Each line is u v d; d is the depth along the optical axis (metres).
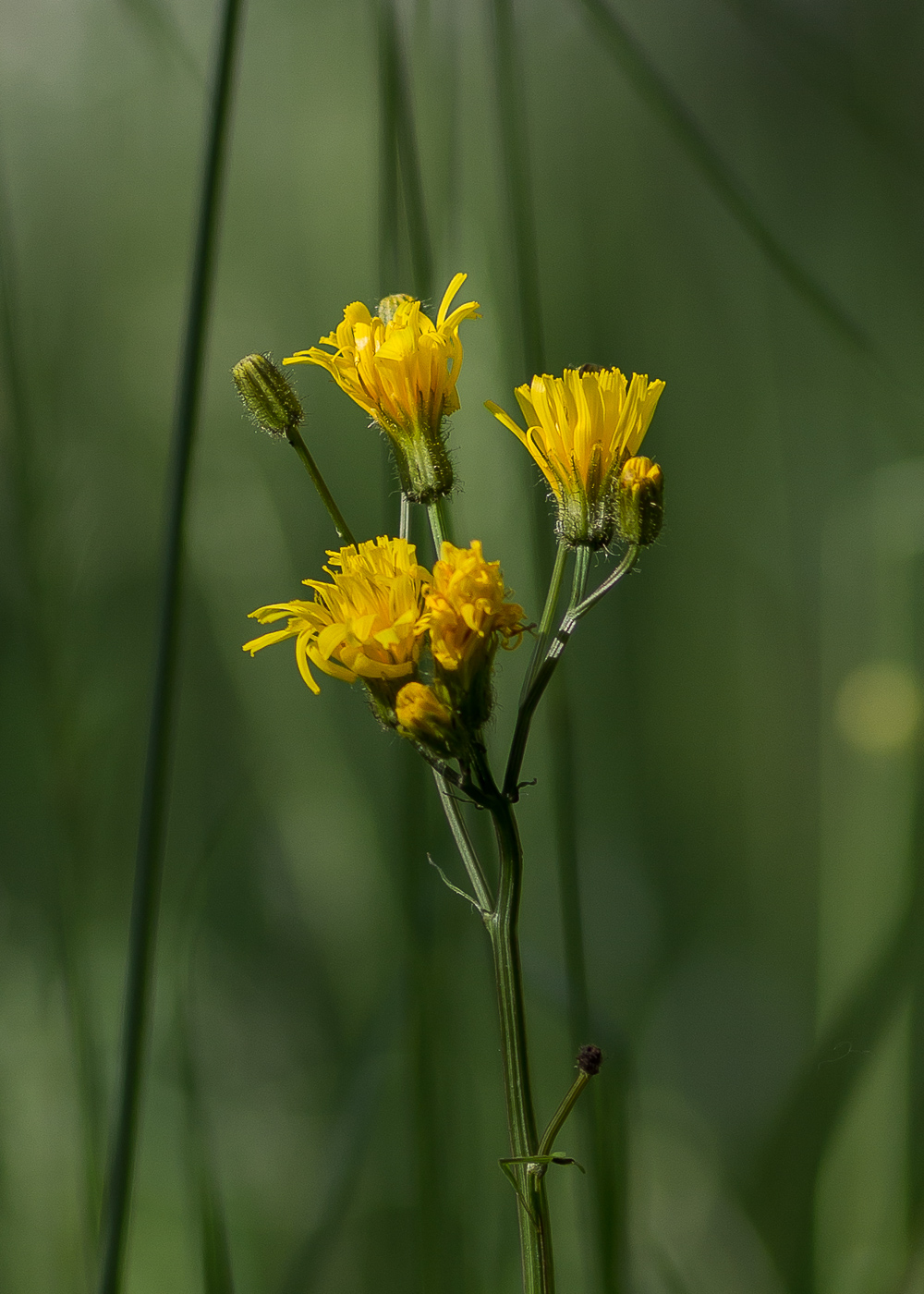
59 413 0.88
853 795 0.74
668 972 0.93
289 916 0.95
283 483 1.04
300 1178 0.79
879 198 1.05
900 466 0.79
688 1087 0.90
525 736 0.59
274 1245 0.75
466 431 0.68
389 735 0.92
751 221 0.66
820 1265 0.70
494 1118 0.73
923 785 0.73
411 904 0.66
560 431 0.59
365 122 1.03
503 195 0.68
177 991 0.65
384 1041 0.67
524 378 0.65
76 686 0.71
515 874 0.58
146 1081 0.73
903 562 0.78
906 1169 0.70
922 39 0.98
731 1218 0.78
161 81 1.02
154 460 0.97
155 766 0.60
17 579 0.70
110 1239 0.60
